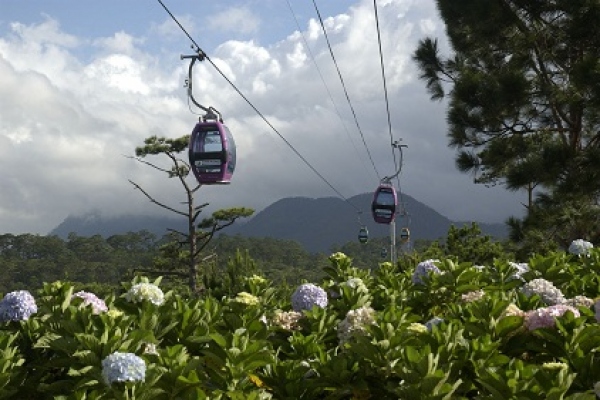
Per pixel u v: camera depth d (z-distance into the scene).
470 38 32.38
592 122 26.77
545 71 29.84
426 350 3.61
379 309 5.77
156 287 4.85
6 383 3.87
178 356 3.87
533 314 4.27
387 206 40.69
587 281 5.89
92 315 4.20
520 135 29.95
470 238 28.56
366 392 3.83
